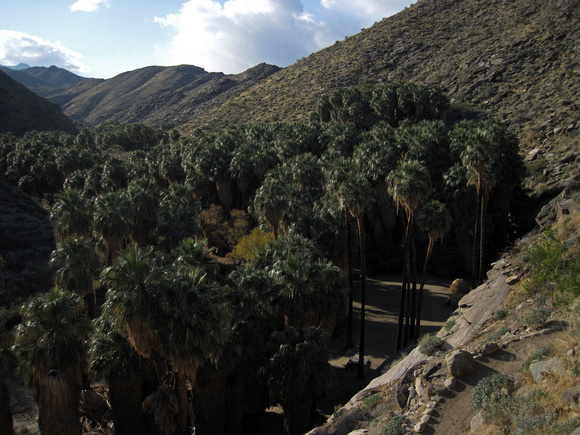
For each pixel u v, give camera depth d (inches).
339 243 1486.2
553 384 433.7
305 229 1499.8
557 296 589.3
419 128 2167.8
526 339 561.9
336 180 1428.4
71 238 1179.3
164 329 718.5
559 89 2859.3
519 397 445.7
